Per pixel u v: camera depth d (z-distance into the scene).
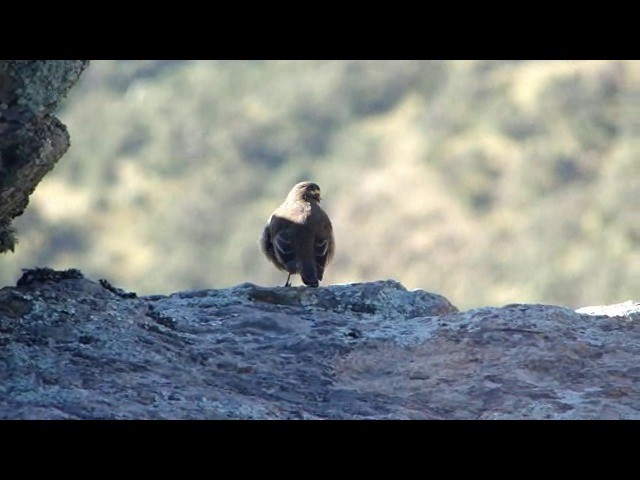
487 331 7.15
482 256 57.03
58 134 6.79
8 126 6.43
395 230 59.50
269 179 66.75
